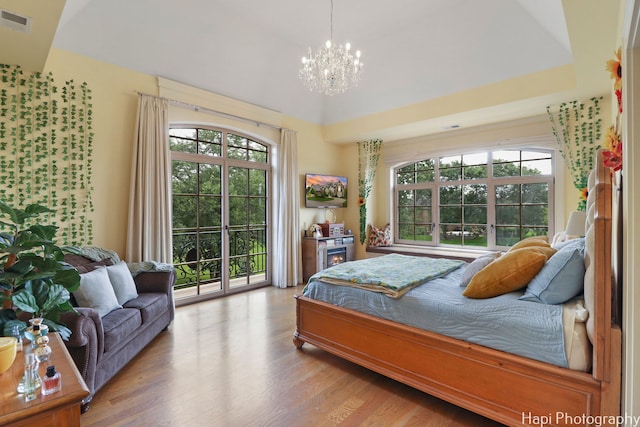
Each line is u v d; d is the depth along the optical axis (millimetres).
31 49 2475
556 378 1511
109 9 3035
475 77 3914
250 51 4047
